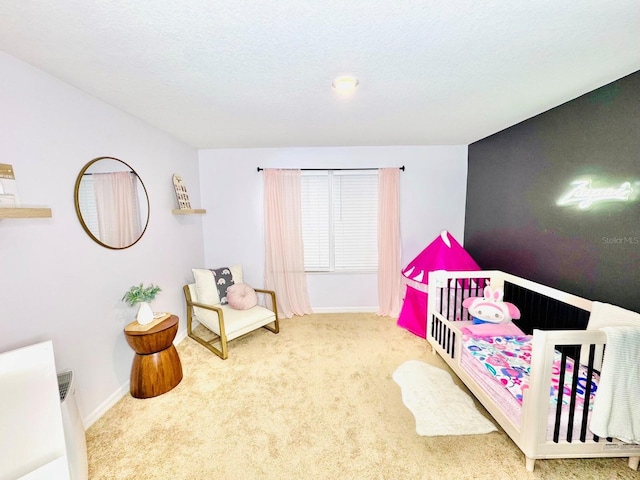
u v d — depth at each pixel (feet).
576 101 6.53
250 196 11.81
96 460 5.02
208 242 12.06
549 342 4.31
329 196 11.80
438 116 7.78
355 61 4.78
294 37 4.07
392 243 11.53
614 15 3.65
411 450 5.17
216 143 10.59
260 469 4.82
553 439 4.63
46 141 5.10
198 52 4.45
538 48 4.47
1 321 4.43
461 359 6.99
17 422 3.75
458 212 11.84
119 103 6.57
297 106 6.86
